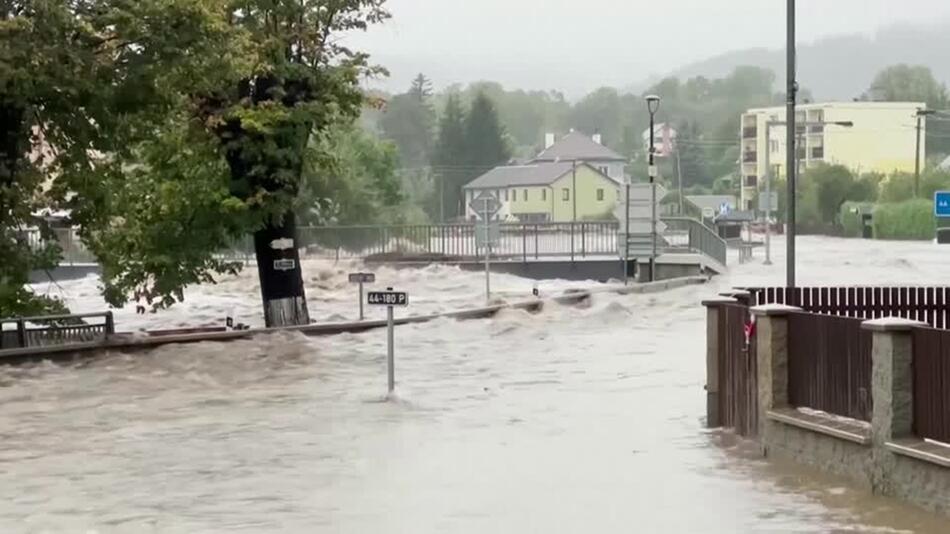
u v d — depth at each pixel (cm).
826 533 1931
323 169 6084
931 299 3359
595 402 3584
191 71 4806
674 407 3428
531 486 2383
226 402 3716
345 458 2741
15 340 4634
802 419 2366
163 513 2231
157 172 5725
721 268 9419
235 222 5706
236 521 2150
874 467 2131
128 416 3469
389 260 10756
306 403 3653
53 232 5103
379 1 5956
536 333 5738
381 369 4509
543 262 9944
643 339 5512
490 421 3250
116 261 5644
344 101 5875
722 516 2075
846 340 2258
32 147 5047
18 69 4362
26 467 2720
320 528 2078
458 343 5353
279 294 5922
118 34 4681
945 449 1952
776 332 2492
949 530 1894
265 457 2777
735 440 2756
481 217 7650
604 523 2061
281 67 5634
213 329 5544
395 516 2152
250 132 5656
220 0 5050
